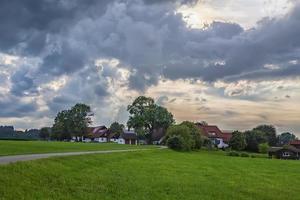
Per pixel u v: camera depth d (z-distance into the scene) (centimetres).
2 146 7362
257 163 8775
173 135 13312
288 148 15675
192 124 15175
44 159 3988
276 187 4562
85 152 6512
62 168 3919
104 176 4012
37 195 2756
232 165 7581
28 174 3159
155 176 4600
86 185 3384
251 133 17738
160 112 19550
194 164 7038
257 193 4019
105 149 8919
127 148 10475
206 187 4094
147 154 8506
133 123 19588
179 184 4116
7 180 2830
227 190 4044
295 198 3919
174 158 8462
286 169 7412
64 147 8775
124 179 4000
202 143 14762
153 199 3259
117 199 3089
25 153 5441
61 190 3050
